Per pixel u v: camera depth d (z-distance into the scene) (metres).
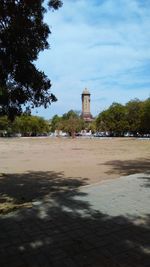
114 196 12.55
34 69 10.84
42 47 10.98
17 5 10.22
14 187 15.50
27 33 10.50
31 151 43.00
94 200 11.89
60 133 152.50
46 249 7.20
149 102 115.62
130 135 136.38
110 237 7.88
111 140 86.88
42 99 11.38
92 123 165.00
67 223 9.05
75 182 17.02
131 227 8.62
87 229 8.51
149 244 7.41
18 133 147.38
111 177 18.80
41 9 10.70
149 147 52.84
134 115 128.50
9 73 10.62
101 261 6.54
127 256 6.77
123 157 33.44
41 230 8.50
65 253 6.96
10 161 28.94
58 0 11.02
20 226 8.88
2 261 6.62
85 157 33.31
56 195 13.03
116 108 135.12
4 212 10.55
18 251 7.12
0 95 10.83
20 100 11.05
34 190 14.74
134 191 13.52
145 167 24.08
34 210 10.61
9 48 10.34
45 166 24.78
